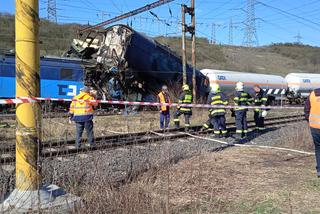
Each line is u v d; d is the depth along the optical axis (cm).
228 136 1504
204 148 1156
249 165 930
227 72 3328
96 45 2983
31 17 541
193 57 2612
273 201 663
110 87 2575
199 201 643
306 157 1046
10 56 2267
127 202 568
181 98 1636
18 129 554
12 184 645
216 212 604
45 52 4866
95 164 730
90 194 591
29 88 548
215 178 791
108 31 2770
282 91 4006
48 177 682
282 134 1513
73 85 2484
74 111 1099
